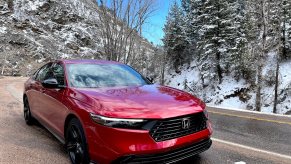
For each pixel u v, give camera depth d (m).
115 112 3.52
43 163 4.48
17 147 5.27
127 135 3.42
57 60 5.85
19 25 97.75
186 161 4.62
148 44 40.81
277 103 32.38
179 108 3.80
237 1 41.12
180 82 49.59
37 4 111.75
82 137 3.92
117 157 3.41
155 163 3.50
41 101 5.77
